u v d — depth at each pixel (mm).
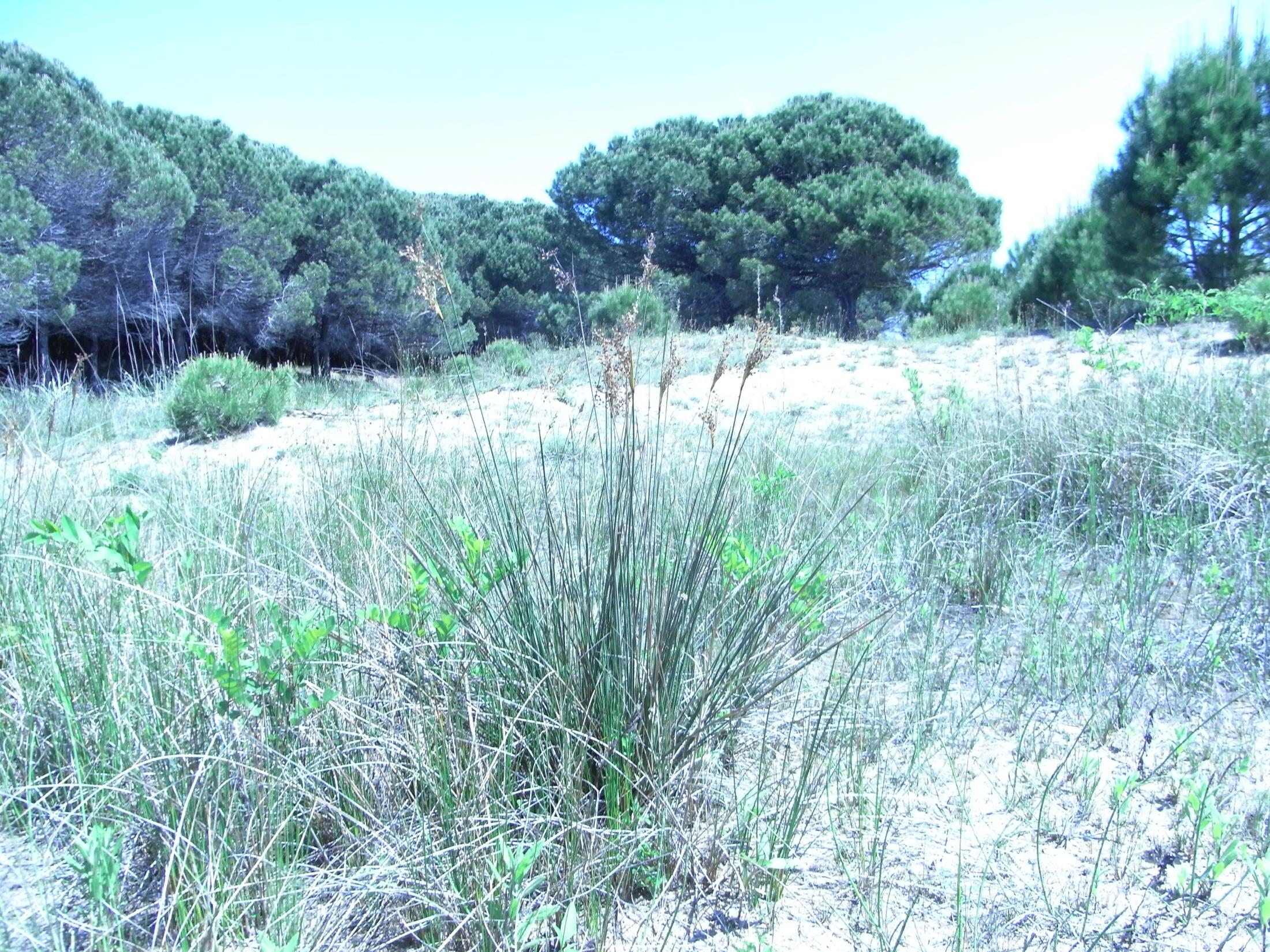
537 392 5215
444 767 1766
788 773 2102
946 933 1658
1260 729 2379
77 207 13125
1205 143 11352
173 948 1481
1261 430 4129
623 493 2131
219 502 3396
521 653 2023
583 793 1882
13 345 13336
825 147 21422
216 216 14828
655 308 13242
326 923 1594
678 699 2008
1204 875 1739
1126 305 11984
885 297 22156
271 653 1836
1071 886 1786
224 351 16578
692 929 1694
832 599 2645
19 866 1646
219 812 1726
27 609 2312
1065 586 3324
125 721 1887
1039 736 2400
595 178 22344
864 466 4891
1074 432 4609
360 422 4547
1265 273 11141
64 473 3729
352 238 16125
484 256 24141
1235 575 3143
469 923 1573
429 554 2203
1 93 12258
